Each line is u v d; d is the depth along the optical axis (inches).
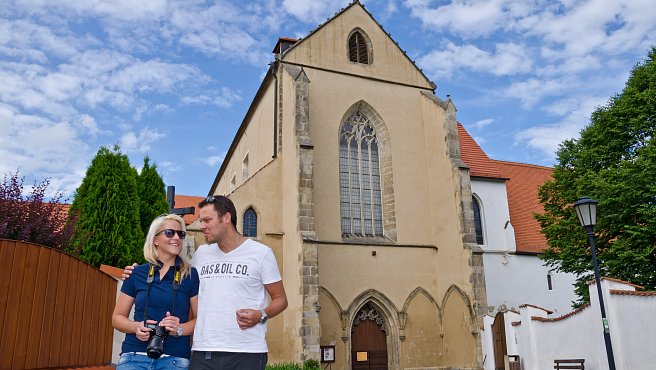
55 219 637.9
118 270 617.9
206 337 224.1
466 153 1489.9
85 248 812.6
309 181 982.4
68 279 445.4
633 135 1064.2
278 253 1035.3
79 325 465.4
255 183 1056.2
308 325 898.1
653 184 930.7
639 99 1042.1
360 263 1050.7
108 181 876.0
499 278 1360.7
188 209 647.8
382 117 1180.5
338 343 984.3
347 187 1128.2
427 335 1066.7
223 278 231.9
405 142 1187.3
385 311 1048.2
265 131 1234.6
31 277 391.5
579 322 758.5
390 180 1152.8
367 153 1172.5
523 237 1465.3
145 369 220.7
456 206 1087.6
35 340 392.5
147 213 1174.3
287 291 989.8
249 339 224.1
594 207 684.7
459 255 1062.4
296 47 1136.8
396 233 1116.5
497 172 1461.6
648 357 684.7
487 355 980.6
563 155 1197.1
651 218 929.5
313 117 1104.8
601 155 1099.9
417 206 1154.0
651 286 968.9
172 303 234.5
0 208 583.2
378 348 1039.6
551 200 1202.6
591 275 1111.6
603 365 698.2
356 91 1167.0
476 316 1001.5
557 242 1135.6
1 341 357.1
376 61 1210.0
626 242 966.4
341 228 1074.7
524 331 874.8
